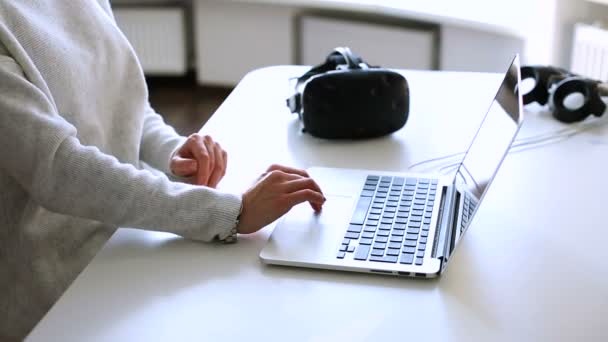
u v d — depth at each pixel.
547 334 0.87
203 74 3.88
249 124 1.50
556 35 2.77
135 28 3.90
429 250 1.02
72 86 1.23
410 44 3.22
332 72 1.39
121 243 1.08
